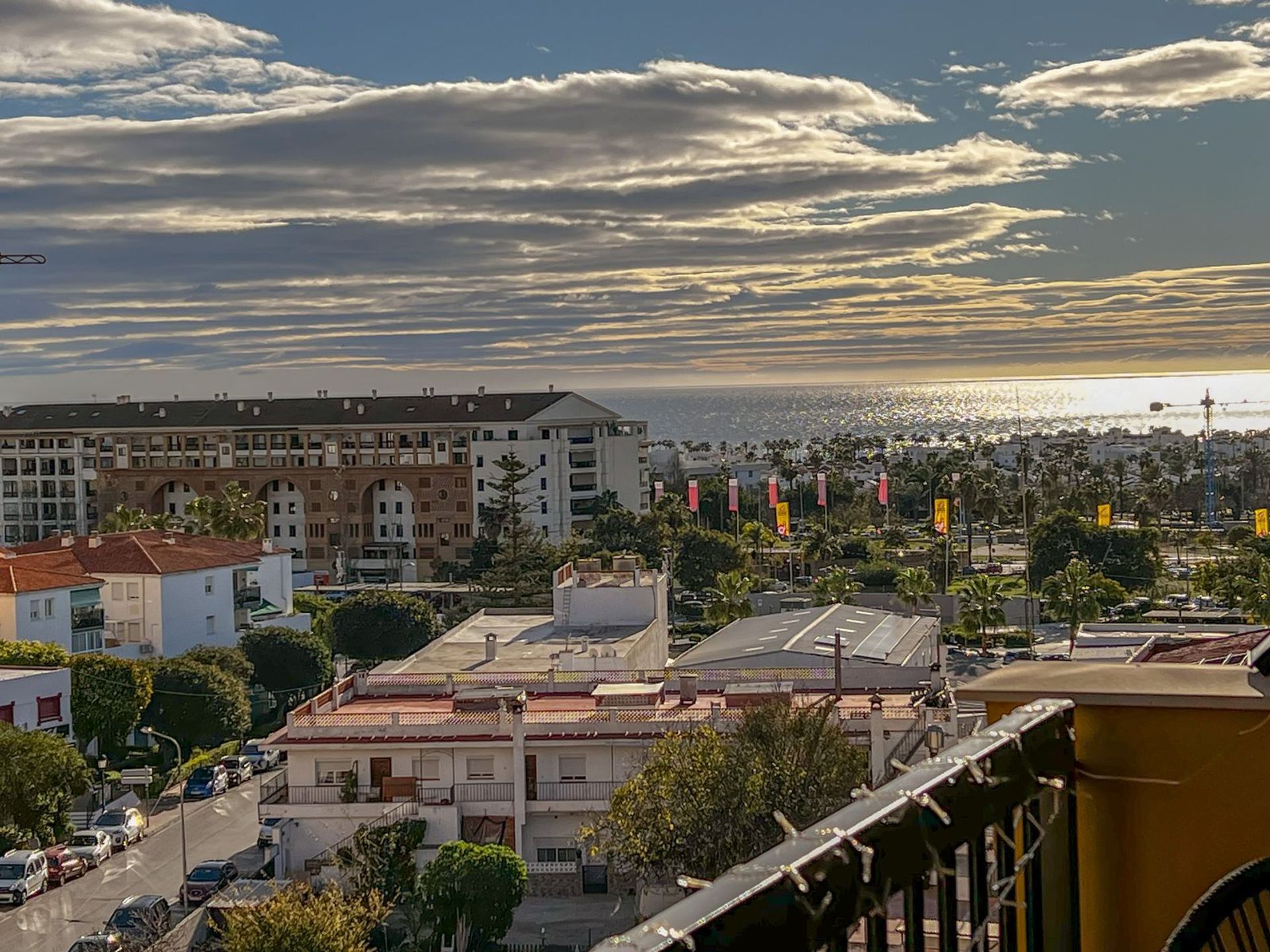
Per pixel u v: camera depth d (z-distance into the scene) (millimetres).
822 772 41188
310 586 145500
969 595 107188
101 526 133125
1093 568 131625
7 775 54781
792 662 57906
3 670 67625
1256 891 4992
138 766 73750
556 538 161000
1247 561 122375
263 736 83750
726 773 40969
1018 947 4895
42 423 174875
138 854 57438
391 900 45312
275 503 166125
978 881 4465
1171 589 134375
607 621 70375
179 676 76500
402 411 165625
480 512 160625
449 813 48125
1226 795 5039
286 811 48625
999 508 166375
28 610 79750
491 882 42375
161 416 172875
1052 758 4953
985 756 4555
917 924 4059
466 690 52875
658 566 136875
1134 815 5141
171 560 92688
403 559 162250
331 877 46281
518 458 158750
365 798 49031
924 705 45969
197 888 49344
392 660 98812
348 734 49750
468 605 128375
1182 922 5055
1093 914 5176
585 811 48344
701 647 67562
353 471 162125
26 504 174000
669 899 40000
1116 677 5289
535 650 64125
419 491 161875
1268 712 4984
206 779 67812
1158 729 5109
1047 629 116250
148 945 43406
